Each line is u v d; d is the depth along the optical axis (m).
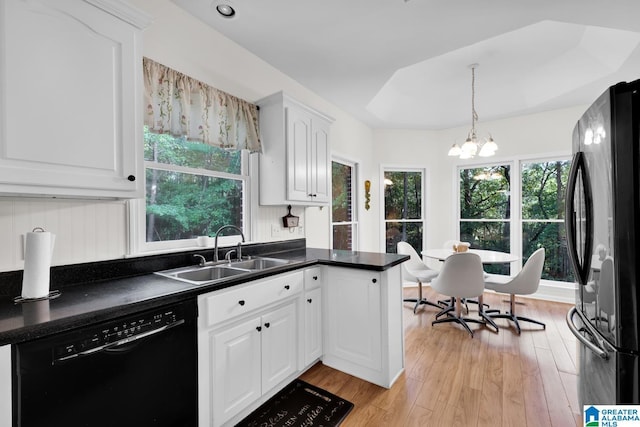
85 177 1.25
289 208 2.91
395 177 4.81
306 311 2.09
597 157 1.20
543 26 2.46
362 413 1.74
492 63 3.08
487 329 2.98
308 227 3.24
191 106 2.01
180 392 1.32
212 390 1.46
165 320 1.26
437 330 2.97
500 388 1.97
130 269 1.68
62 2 1.18
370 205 4.61
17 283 1.31
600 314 1.20
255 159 2.55
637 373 1.03
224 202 2.37
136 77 1.42
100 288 1.38
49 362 0.95
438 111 4.14
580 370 1.57
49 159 1.15
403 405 1.80
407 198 4.83
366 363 2.06
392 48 2.44
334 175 3.93
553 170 4.00
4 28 1.04
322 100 3.51
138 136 1.43
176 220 2.05
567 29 2.50
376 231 4.67
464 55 2.92
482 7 1.92
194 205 2.16
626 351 1.05
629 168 1.04
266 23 2.12
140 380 1.18
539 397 1.87
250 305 1.65
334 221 3.90
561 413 1.72
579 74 3.04
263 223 2.63
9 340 0.86
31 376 0.91
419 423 1.65
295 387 1.99
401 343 2.18
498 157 4.32
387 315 1.98
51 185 1.16
